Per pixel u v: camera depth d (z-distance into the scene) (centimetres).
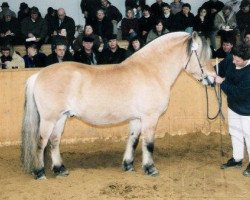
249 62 672
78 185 654
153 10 1326
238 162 727
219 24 1279
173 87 891
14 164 757
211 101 904
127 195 619
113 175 697
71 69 663
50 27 1288
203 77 697
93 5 1346
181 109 902
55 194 624
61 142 871
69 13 1447
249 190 641
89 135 884
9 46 1109
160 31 1169
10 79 843
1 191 635
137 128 712
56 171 689
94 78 664
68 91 657
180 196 617
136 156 799
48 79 655
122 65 686
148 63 685
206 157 790
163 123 902
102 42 1190
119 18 1375
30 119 661
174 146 851
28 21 1273
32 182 666
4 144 855
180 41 691
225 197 615
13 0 1420
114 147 852
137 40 1004
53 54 962
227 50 977
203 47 683
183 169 727
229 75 691
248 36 1027
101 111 670
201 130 909
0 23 1283
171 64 691
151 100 677
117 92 666
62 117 679
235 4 1357
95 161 777
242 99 684
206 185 657
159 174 698
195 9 1466
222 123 906
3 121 849
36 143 666
